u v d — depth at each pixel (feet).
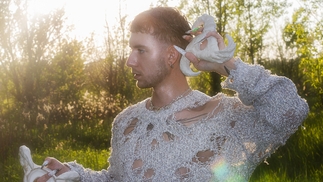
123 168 7.08
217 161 6.67
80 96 57.11
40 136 35.40
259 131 6.76
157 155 6.73
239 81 6.50
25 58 57.36
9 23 56.34
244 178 6.88
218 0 71.10
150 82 7.07
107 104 52.65
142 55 7.04
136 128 7.16
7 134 31.14
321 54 46.55
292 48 67.87
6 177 22.20
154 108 7.25
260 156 7.01
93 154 28.35
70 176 7.20
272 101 6.48
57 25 58.13
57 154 28.96
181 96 7.11
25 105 50.80
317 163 21.76
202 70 6.80
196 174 6.59
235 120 6.86
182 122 6.91
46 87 56.70
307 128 30.07
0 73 57.77
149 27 6.98
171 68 7.09
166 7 7.25
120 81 57.16
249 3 72.84
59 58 58.65
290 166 21.22
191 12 71.46
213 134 6.74
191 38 6.96
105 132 40.57
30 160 7.30
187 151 6.66
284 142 6.85
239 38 73.87
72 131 40.91
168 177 6.59
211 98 7.25
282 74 65.62
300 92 60.54
